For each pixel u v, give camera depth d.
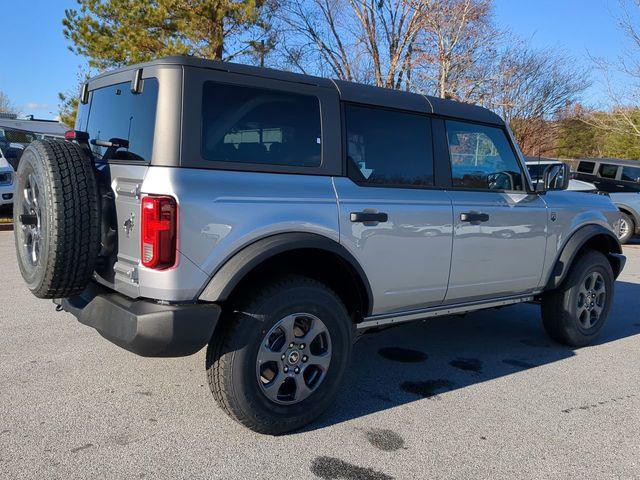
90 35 15.09
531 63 25.30
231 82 3.24
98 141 3.48
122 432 3.35
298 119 3.51
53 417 3.50
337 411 3.79
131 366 4.37
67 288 3.23
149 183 2.97
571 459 3.26
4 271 7.86
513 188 4.80
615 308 7.11
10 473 2.87
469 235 4.29
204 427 3.45
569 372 4.71
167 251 2.96
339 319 3.54
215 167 3.12
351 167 3.72
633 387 4.41
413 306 4.14
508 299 4.85
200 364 4.46
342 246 3.55
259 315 3.22
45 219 3.10
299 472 3.00
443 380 4.44
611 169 13.89
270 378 3.38
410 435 3.48
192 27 14.92
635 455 3.33
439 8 20.72
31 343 4.82
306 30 22.95
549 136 27.58
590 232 5.20
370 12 22.98
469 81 20.66
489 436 3.50
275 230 3.26
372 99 3.89
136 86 3.27
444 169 4.26
